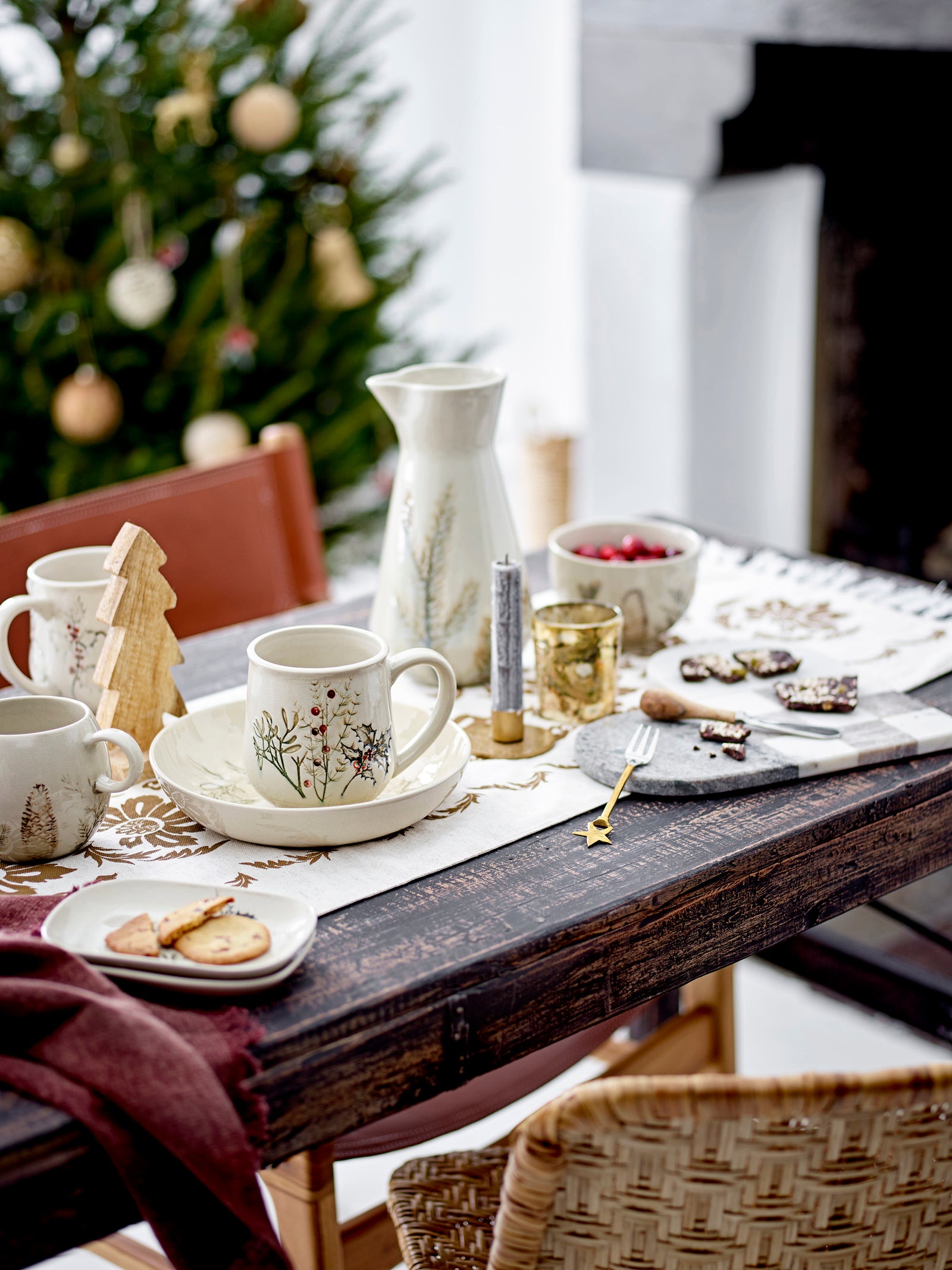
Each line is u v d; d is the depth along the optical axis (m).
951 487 2.17
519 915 0.71
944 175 1.95
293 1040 0.61
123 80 1.94
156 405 2.00
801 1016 1.76
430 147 3.20
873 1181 0.56
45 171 1.95
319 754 0.77
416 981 0.65
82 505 1.26
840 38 1.92
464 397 0.94
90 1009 0.58
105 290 1.94
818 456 2.36
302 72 2.04
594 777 0.87
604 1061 1.41
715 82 2.16
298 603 1.43
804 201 2.27
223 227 2.06
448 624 0.99
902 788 0.85
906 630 1.11
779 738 0.90
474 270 3.36
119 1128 0.56
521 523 3.29
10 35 2.28
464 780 0.87
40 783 0.74
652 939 0.74
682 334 2.49
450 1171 0.87
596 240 2.62
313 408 2.16
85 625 0.92
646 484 2.69
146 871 0.76
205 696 1.00
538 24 2.97
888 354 2.19
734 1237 0.57
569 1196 0.56
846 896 0.84
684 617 1.16
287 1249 0.96
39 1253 0.57
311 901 0.72
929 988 1.53
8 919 0.69
